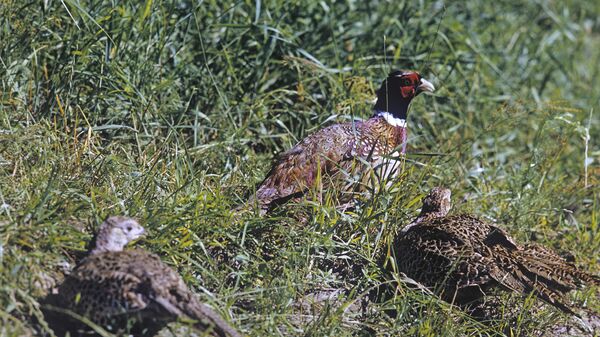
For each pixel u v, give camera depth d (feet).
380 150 36.29
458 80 46.24
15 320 23.71
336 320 27.37
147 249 27.55
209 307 26.00
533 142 44.04
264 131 38.40
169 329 24.59
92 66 35.53
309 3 42.78
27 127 31.19
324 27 42.68
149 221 28.12
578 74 56.08
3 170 29.35
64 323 24.85
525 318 30.50
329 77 40.04
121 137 33.83
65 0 34.37
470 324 29.58
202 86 38.34
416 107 42.98
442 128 43.80
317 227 31.14
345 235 32.09
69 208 27.63
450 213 35.86
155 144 34.22
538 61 52.34
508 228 36.88
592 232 38.17
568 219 39.58
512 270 29.71
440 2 50.93
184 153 33.71
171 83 36.55
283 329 27.27
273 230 30.78
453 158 40.42
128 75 35.70
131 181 30.66
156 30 37.55
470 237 30.91
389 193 33.50
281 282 28.35
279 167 34.35
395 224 32.68
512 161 43.57
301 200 33.40
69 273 26.12
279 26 40.75
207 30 39.88
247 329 26.48
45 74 34.73
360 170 35.29
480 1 54.49
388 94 38.34
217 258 29.50
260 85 40.06
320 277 29.73
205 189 31.65
